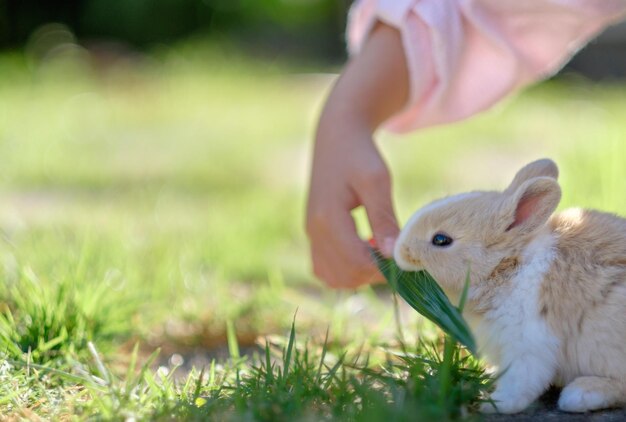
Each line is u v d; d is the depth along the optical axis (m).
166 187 7.41
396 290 2.69
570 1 3.39
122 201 6.79
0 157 8.42
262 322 3.85
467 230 2.67
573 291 2.52
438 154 8.77
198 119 11.93
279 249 5.54
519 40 3.53
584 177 5.67
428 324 3.33
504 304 2.59
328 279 3.16
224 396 2.60
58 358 3.01
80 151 9.16
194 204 6.73
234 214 6.17
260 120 11.66
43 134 9.81
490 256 2.63
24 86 13.77
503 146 9.30
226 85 14.75
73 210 6.31
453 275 2.68
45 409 2.62
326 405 2.53
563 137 9.18
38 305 3.19
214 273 4.62
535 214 2.60
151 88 14.25
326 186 3.07
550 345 2.53
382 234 2.92
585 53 15.84
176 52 17.31
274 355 3.34
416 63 3.28
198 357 3.43
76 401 2.65
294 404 2.43
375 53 3.31
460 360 2.73
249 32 19.92
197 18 19.22
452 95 3.49
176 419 2.42
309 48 20.06
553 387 2.69
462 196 2.79
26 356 2.89
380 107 3.27
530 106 12.27
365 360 3.07
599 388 2.50
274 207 6.38
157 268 4.39
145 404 2.54
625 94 12.85
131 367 2.83
